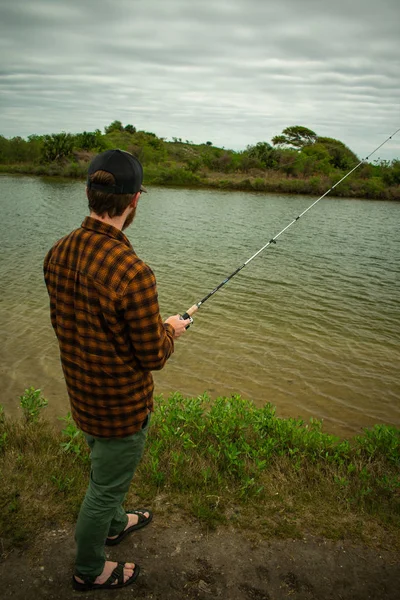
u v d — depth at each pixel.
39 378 6.08
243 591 2.19
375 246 18.47
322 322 9.10
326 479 3.18
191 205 30.02
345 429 5.35
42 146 53.88
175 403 4.25
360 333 8.59
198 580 2.22
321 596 2.19
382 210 34.22
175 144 91.50
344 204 37.91
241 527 2.59
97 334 1.62
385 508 2.91
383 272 13.94
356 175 53.50
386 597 2.21
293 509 2.79
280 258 15.23
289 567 2.34
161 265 13.20
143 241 16.72
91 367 1.67
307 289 11.56
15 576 2.14
